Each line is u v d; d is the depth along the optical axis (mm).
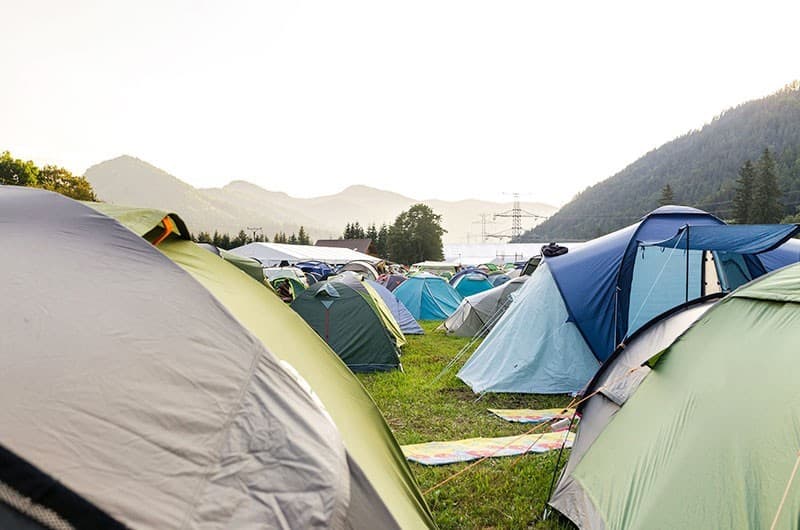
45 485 1395
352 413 3328
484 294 14266
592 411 4438
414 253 82562
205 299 2145
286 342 3406
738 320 3281
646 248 7715
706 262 7883
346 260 45844
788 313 2982
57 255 1956
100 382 1674
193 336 1998
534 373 7645
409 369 9664
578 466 3820
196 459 1719
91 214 2180
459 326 14195
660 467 3031
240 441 1853
